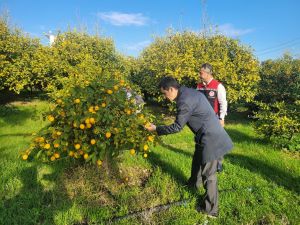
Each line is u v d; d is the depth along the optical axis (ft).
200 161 12.41
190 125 12.22
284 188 14.76
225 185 14.71
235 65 30.83
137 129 12.42
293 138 21.83
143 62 40.40
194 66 29.35
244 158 19.10
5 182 13.99
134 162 17.04
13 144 20.24
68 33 41.86
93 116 11.55
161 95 33.06
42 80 37.09
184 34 35.24
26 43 38.17
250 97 31.48
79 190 13.52
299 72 34.73
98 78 13.04
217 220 11.85
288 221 11.83
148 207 12.53
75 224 11.30
